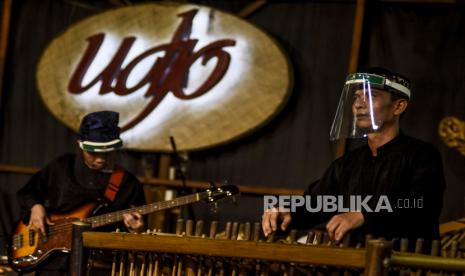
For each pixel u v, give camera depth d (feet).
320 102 22.12
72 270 12.06
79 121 22.93
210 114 22.09
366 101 12.90
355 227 11.59
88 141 17.10
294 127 22.21
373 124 12.83
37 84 23.49
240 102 21.97
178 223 12.14
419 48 21.59
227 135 21.83
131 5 23.41
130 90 22.77
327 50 22.27
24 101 24.12
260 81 21.94
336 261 10.44
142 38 23.08
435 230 12.31
